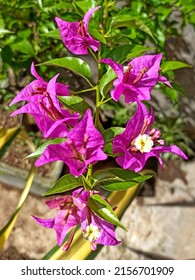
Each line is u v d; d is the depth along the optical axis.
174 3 0.47
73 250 0.38
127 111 0.59
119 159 0.30
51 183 0.59
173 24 0.50
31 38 0.50
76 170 0.28
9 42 0.49
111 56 0.33
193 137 0.62
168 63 0.39
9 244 0.62
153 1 0.47
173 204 0.63
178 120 0.59
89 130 0.28
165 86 0.51
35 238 0.62
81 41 0.32
